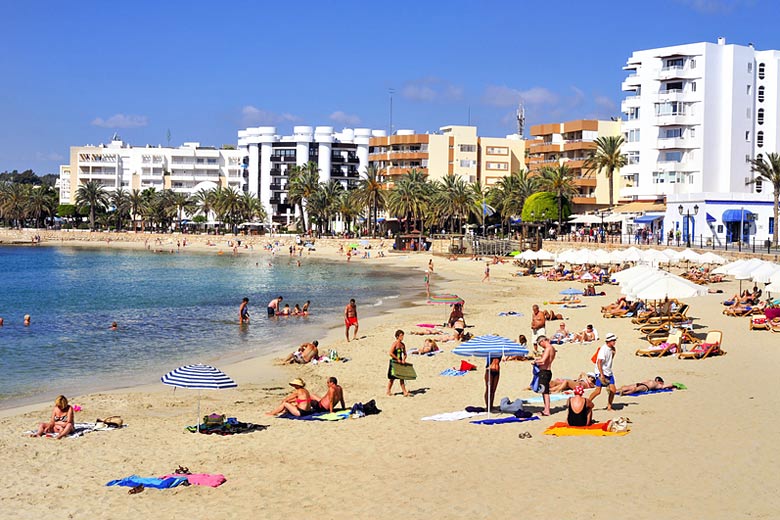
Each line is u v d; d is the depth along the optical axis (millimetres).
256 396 24844
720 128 103250
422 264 105188
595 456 15375
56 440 18734
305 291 67562
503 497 13234
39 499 14305
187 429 19578
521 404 19672
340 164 189250
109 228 195375
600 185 131875
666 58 105375
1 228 195500
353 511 13008
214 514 13203
